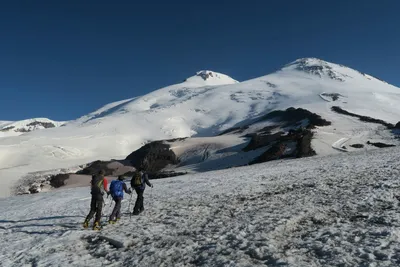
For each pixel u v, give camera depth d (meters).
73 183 79.12
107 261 9.10
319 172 24.64
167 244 9.94
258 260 7.93
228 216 12.95
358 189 16.02
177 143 105.56
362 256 7.46
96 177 13.10
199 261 8.31
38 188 75.75
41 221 15.90
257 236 9.55
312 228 10.24
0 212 22.25
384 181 17.27
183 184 27.47
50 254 10.12
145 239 10.76
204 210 14.60
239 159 78.75
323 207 12.84
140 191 15.21
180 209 15.32
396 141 72.06
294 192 17.22
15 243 11.92
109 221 13.34
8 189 76.56
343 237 8.88
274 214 12.23
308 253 8.11
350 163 28.33
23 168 103.06
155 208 16.30
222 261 7.97
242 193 18.47
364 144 70.81
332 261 7.36
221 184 23.98
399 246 7.84
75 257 9.62
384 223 9.98
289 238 9.46
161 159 96.25
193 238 10.21
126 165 97.81
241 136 108.00
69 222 14.64
